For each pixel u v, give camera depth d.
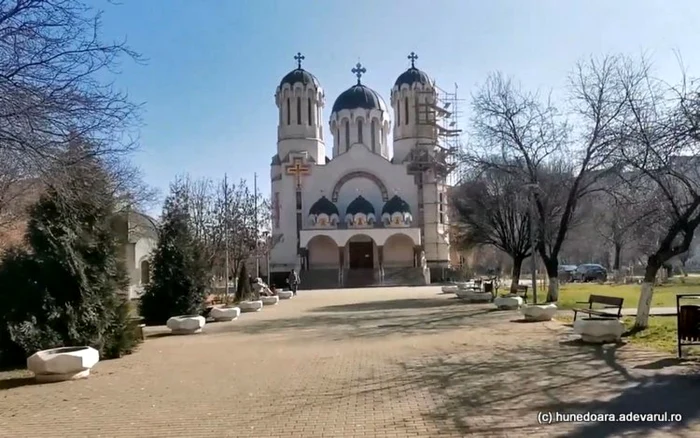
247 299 31.70
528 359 11.27
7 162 9.27
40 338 12.50
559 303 24.08
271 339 16.42
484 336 15.14
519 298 24.03
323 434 6.76
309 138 64.75
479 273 66.69
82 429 7.39
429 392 8.71
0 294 12.74
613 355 11.35
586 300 25.94
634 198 18.56
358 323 20.27
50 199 13.05
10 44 8.26
